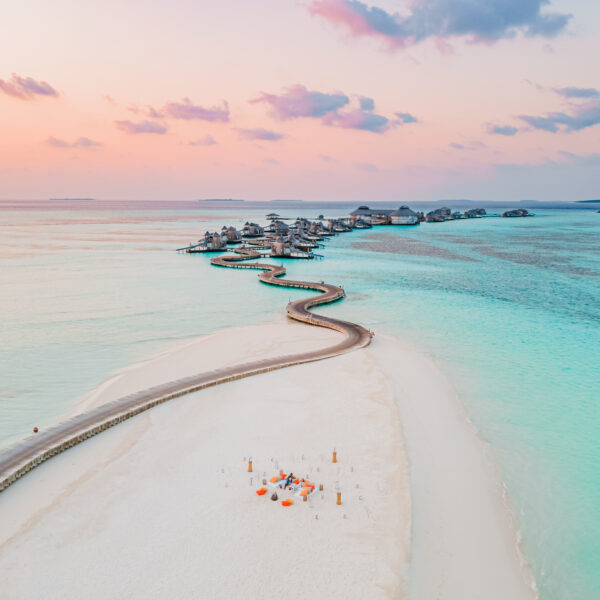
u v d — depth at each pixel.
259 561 15.33
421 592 14.49
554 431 25.58
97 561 15.16
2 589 13.93
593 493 20.25
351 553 15.83
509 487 20.42
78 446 22.67
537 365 35.78
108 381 32.03
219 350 38.72
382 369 33.81
